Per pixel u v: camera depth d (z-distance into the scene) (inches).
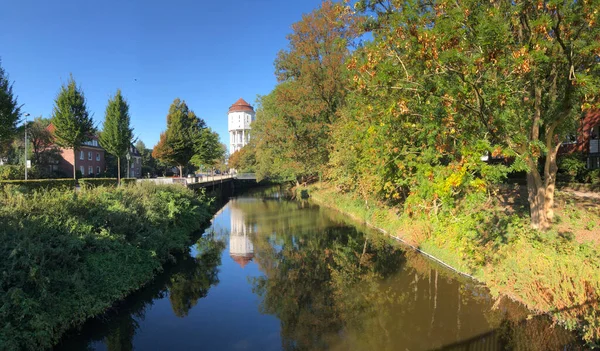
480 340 263.6
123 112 1304.1
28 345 228.2
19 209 316.2
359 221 837.2
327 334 287.6
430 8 330.6
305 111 1117.7
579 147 852.0
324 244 627.5
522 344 253.9
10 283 240.7
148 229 460.4
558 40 286.0
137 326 309.0
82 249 323.3
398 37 310.3
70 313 271.1
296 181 1996.8
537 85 365.4
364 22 351.6
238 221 917.8
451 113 302.2
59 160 1726.1
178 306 357.4
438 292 365.1
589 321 246.8
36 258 258.7
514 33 349.4
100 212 394.9
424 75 300.4
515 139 301.9
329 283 418.0
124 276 350.0
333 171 951.6
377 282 410.6
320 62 1114.7
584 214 454.0
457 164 308.0
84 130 1158.3
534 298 302.4
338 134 844.6
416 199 358.9
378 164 541.6
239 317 326.6
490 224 460.4
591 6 246.7
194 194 960.3
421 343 264.8
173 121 1562.5
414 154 434.6
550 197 422.3
